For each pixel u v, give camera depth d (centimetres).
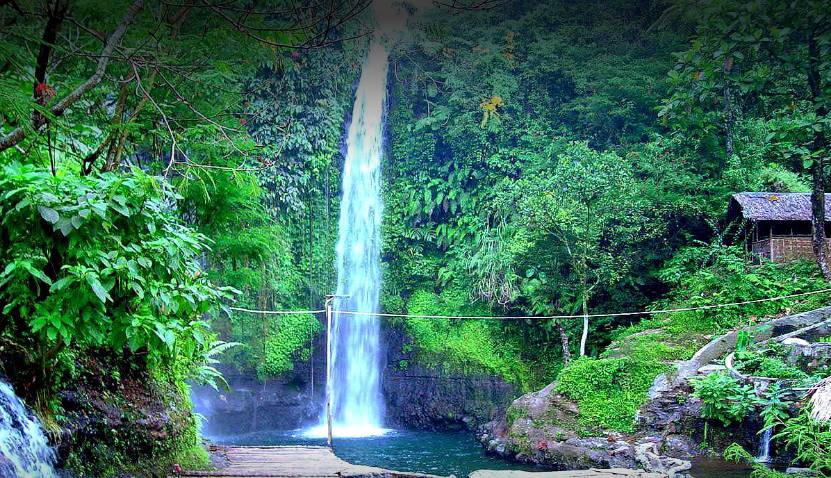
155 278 530
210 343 880
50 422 514
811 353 1202
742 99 1912
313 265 2027
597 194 1620
